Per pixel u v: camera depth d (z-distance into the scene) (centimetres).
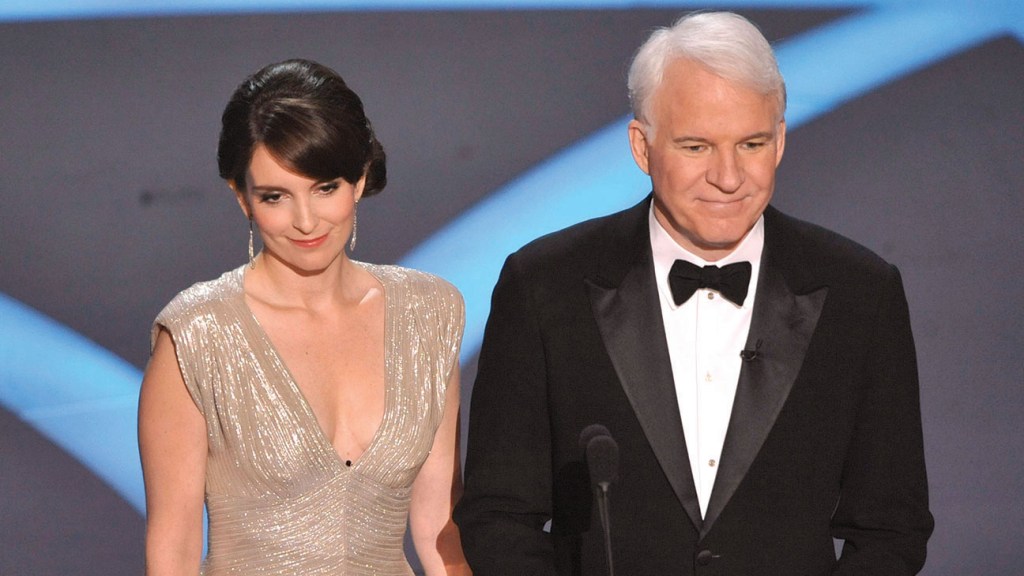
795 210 1834
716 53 695
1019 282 1812
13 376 1655
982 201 1866
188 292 816
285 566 802
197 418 796
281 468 799
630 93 752
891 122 1902
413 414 830
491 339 806
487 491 782
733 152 704
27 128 1772
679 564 748
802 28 1942
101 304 1709
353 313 836
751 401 752
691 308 775
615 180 1809
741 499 749
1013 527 1558
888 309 778
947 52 1944
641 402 755
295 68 754
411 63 1864
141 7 1823
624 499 757
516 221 1772
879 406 774
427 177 1808
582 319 781
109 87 1800
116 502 1561
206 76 1822
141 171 1777
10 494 1548
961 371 1734
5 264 1714
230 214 1781
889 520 765
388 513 824
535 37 1895
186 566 800
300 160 727
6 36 1791
